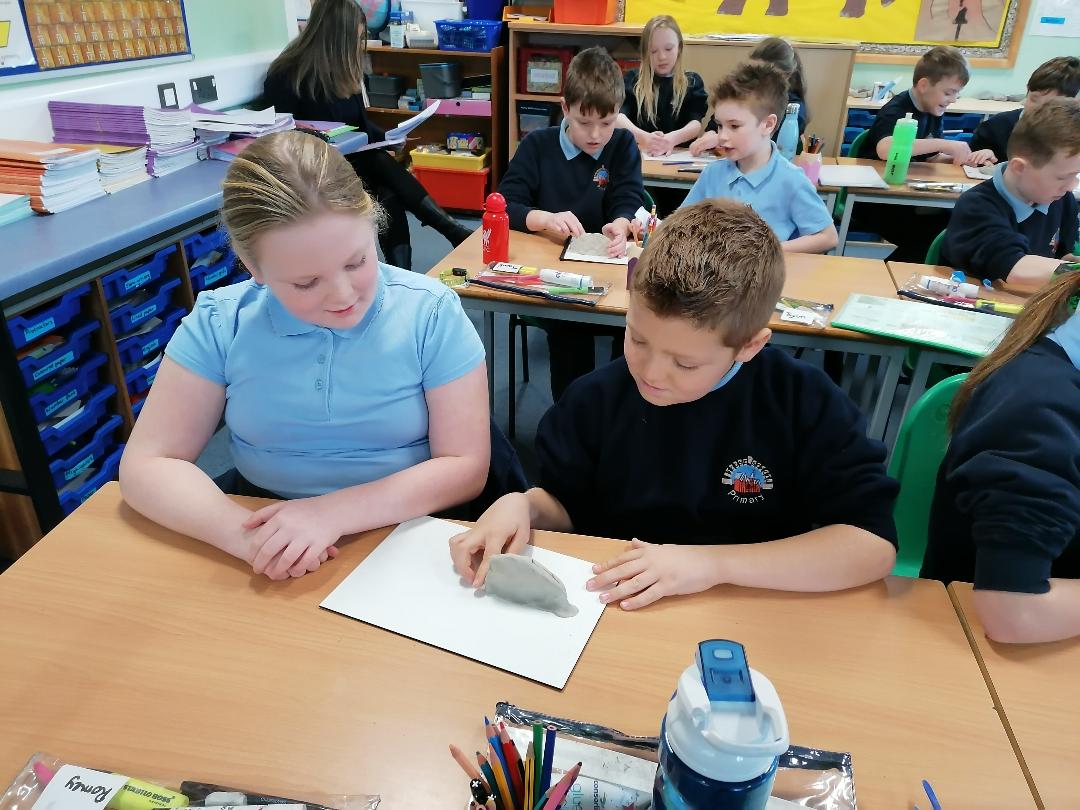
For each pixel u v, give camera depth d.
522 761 0.53
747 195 2.38
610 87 2.29
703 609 0.80
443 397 1.06
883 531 0.90
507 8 4.41
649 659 0.73
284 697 0.68
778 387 0.99
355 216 0.85
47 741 0.63
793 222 2.40
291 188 0.81
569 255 2.14
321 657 0.72
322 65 2.98
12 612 0.77
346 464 1.07
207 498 0.91
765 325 0.88
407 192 3.24
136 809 0.57
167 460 0.98
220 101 2.97
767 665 0.72
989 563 0.77
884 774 0.61
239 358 1.02
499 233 2.04
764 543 0.88
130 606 0.79
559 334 2.35
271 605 0.79
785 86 2.30
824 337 1.77
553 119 4.46
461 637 0.75
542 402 2.74
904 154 2.91
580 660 0.73
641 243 2.25
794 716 0.67
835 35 4.39
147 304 1.99
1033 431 0.80
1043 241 2.11
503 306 1.90
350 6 2.94
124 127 2.18
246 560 0.85
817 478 0.98
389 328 1.03
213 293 1.05
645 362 0.86
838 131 3.86
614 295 1.88
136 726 0.65
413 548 0.89
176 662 0.72
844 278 2.07
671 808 0.48
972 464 0.82
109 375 1.95
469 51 4.40
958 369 1.98
